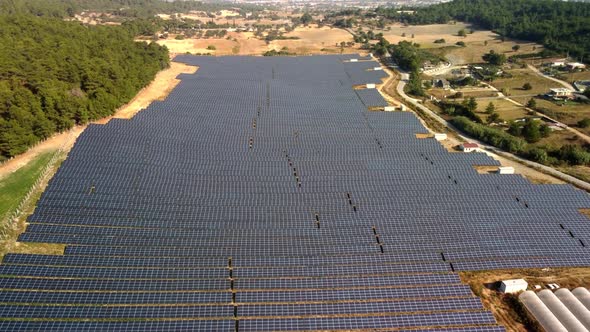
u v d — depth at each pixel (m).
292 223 69.19
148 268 58.44
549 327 50.84
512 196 78.25
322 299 54.91
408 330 51.16
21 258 57.91
